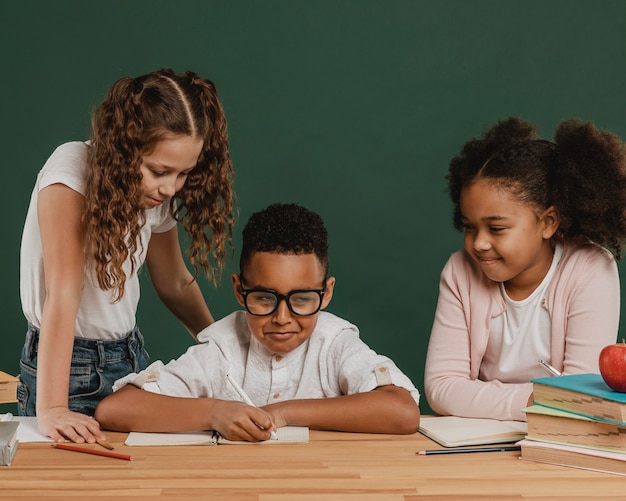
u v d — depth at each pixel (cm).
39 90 356
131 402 148
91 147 159
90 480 121
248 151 360
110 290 174
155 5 356
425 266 357
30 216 169
